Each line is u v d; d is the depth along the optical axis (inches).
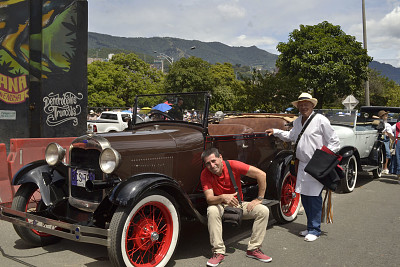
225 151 170.7
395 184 321.7
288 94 930.1
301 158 171.6
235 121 234.5
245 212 146.5
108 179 132.4
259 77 979.9
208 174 145.7
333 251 155.2
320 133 167.3
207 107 163.9
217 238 138.2
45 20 287.7
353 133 300.0
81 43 309.0
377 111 391.9
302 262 142.7
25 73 281.1
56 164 148.3
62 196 148.8
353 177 292.5
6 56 276.4
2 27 275.9
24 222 132.8
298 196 205.0
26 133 284.5
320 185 167.8
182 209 141.3
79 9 305.1
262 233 144.0
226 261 142.2
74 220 137.3
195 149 158.6
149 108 187.0
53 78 294.5
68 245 159.2
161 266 129.8
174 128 168.6
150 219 131.1
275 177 185.0
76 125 310.5
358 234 178.9
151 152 144.2
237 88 1029.2
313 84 851.4
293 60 868.6
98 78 1428.4
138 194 119.0
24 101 283.0
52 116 295.4
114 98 1402.6
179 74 1315.2
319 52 853.8
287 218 195.6
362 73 860.0
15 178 148.5
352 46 895.7
